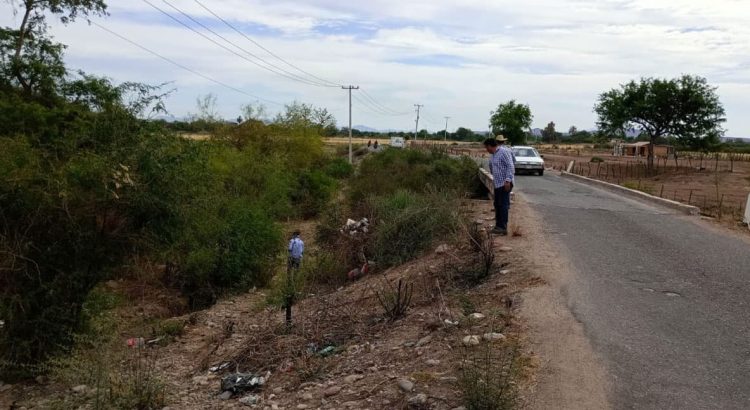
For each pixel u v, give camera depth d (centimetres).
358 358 642
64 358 723
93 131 860
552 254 910
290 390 606
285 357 712
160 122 962
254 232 1499
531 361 526
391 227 1241
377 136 13162
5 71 2294
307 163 3228
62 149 833
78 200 796
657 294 718
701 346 555
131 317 1100
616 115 3597
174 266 1373
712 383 479
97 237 826
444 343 598
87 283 843
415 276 934
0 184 755
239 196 1962
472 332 617
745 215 1241
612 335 583
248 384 643
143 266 1166
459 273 870
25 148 825
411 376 529
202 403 627
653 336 580
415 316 727
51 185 775
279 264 1526
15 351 784
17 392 741
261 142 3059
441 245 1073
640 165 4169
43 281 808
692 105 3403
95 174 792
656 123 3588
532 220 1232
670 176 3388
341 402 521
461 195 1623
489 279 814
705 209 1526
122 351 803
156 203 858
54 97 2339
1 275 788
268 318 980
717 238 1066
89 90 2212
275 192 2227
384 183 2098
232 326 988
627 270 827
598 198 1662
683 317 635
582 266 844
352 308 872
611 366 513
